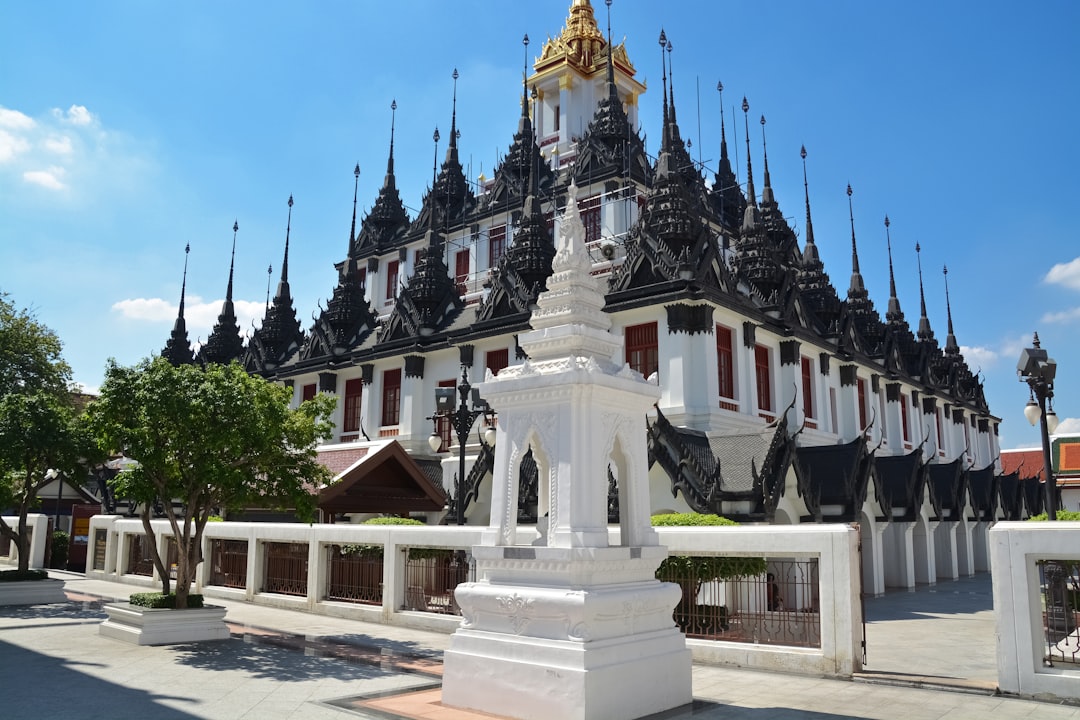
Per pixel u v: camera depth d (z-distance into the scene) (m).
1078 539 11.55
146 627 16.81
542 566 10.30
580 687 9.38
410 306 43.38
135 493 17.84
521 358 36.91
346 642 17.23
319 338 48.00
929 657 17.64
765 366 37.12
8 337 37.28
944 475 45.66
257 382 18.31
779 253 46.97
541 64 60.41
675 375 31.48
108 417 17.38
